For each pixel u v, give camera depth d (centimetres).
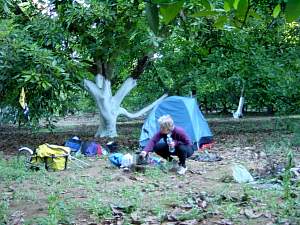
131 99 1998
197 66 1380
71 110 1413
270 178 705
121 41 1147
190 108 1102
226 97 2456
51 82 1036
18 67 1020
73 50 1264
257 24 1134
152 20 171
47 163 827
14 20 1179
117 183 702
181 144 790
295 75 1277
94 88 1427
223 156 980
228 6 194
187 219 494
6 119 1264
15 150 1170
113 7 1088
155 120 1103
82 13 1124
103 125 1470
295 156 918
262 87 1411
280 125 1537
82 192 643
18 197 611
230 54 1264
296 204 533
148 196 613
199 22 802
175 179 732
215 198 578
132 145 1211
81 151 1030
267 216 497
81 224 488
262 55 1237
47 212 537
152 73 1625
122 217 510
